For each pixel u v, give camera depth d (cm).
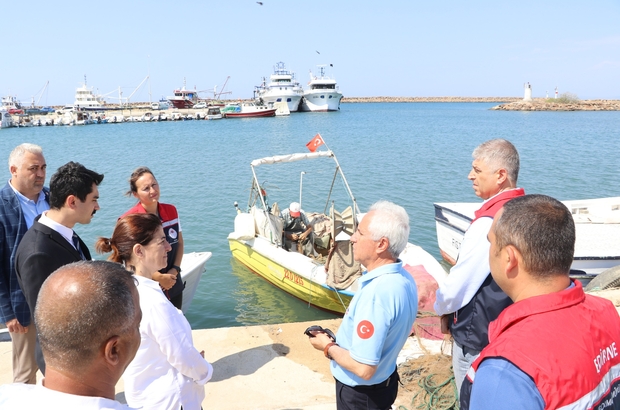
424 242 1240
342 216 778
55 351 126
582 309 138
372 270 227
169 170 2569
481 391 128
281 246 877
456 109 13500
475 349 240
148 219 246
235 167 2639
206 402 350
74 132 5850
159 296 217
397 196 1823
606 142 3688
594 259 791
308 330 246
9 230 328
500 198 242
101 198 1833
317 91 8994
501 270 150
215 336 445
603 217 987
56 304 126
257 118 7969
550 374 123
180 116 8125
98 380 131
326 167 2577
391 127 5781
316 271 786
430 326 451
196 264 737
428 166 2573
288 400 351
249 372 387
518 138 4109
